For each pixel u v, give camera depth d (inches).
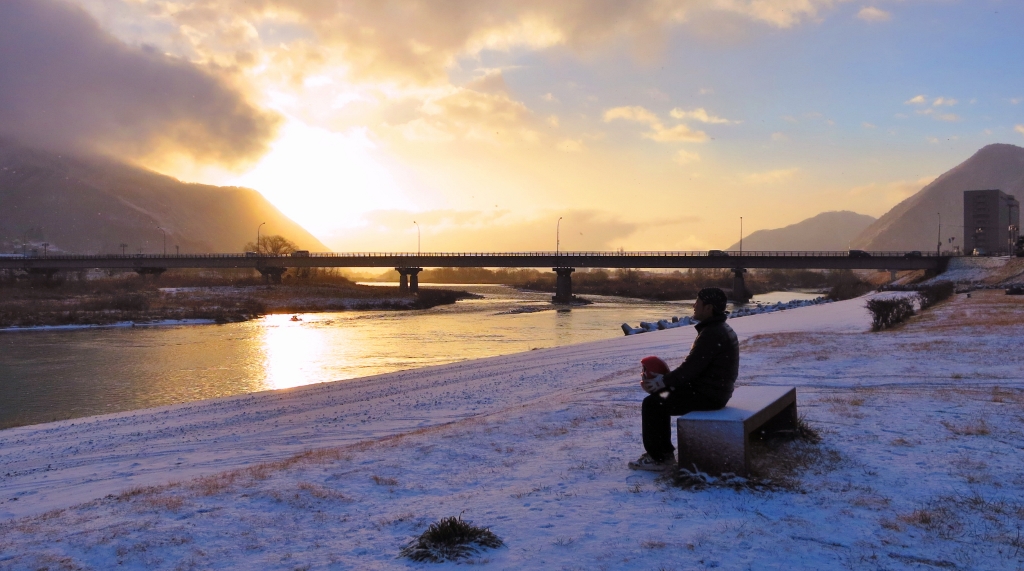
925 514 207.9
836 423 363.9
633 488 250.1
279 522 239.0
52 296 3806.6
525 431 427.2
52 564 201.8
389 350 1753.2
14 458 590.6
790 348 902.4
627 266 4817.9
